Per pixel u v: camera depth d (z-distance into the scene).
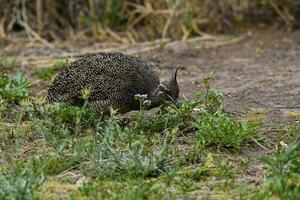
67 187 9.20
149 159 9.67
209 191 9.03
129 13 21.14
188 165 9.90
